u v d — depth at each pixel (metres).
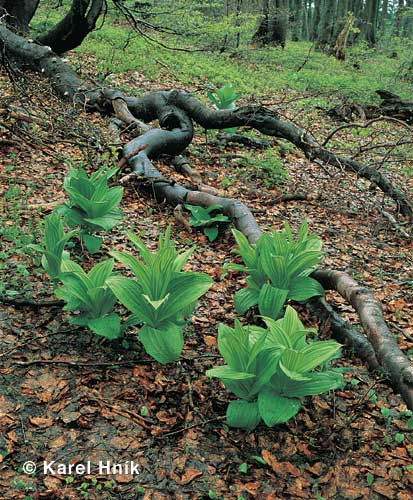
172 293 3.41
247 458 2.92
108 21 18.52
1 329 3.63
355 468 2.91
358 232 6.29
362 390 3.50
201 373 3.50
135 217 5.65
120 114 7.88
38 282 4.18
